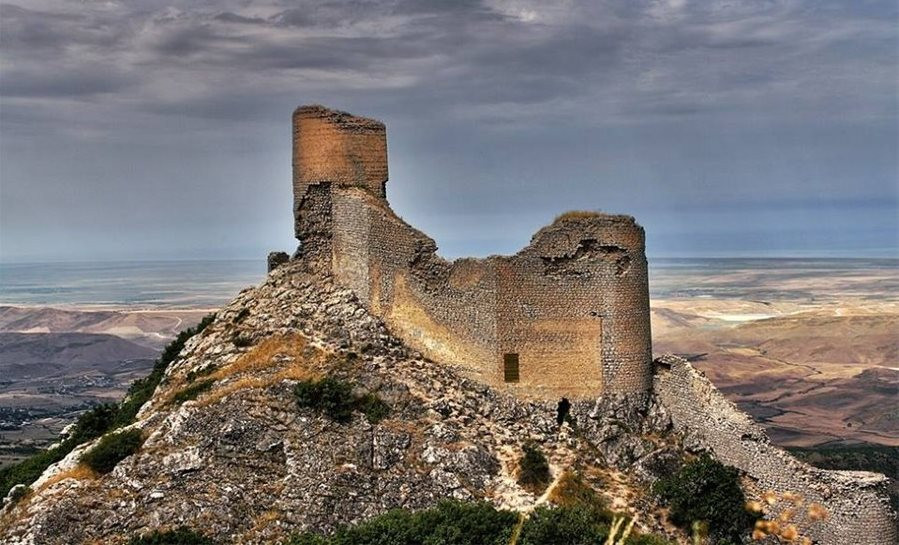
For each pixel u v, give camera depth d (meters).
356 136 68.06
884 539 52.97
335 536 47.69
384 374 59.69
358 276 66.00
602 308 59.28
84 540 48.69
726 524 53.81
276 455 54.06
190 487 51.69
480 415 58.25
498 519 48.56
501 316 58.91
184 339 73.19
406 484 52.88
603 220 59.41
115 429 60.38
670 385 59.91
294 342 63.06
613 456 57.25
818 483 53.91
